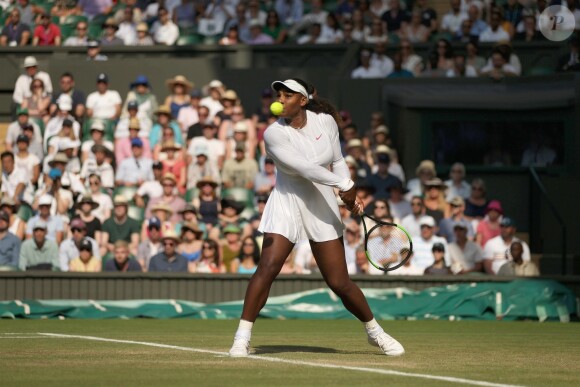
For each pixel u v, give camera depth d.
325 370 10.81
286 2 35.97
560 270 27.52
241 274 23.52
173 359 11.96
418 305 22.80
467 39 32.88
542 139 30.06
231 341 15.21
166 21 35.28
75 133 30.28
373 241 24.00
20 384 9.60
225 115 30.09
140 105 30.83
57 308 22.34
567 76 29.94
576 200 28.53
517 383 9.95
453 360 12.25
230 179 28.80
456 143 30.47
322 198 12.08
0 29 37.31
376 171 28.69
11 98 33.97
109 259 24.38
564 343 15.77
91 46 33.78
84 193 28.30
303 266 24.42
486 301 22.70
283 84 11.89
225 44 33.72
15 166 29.53
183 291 23.58
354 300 12.38
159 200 28.08
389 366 11.31
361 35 34.34
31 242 25.08
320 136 12.14
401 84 31.33
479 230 25.91
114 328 18.84
